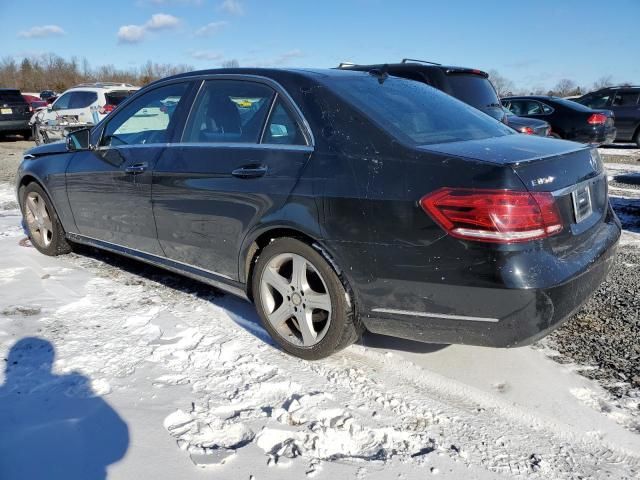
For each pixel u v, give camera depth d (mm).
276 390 2711
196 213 3350
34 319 3514
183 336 3275
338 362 2982
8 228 6051
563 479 2129
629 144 15297
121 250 4125
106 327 3402
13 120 16750
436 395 2674
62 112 13633
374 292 2627
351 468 2178
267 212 2939
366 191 2572
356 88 3111
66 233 4652
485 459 2236
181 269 3645
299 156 2873
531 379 2793
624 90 14289
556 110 12422
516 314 2330
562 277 2346
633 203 6871
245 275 3207
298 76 3115
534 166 2412
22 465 2170
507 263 2285
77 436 2342
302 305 2930
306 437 2352
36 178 4672
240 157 3133
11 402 2584
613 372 2848
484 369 2893
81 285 4152
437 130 2922
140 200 3723
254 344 3188
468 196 2324
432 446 2311
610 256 2789
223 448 2287
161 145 3633
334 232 2674
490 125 3348
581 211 2652
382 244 2539
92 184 4121
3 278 4316
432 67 7133
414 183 2469
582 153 2803
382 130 2688
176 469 2156
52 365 2924
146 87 3916
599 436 2369
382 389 2721
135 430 2383
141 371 2879
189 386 2740
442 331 2531
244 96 3277
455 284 2395
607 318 3475
